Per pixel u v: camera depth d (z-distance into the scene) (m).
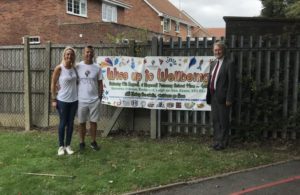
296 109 8.27
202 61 8.60
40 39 26.61
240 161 7.11
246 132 8.45
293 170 6.71
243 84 8.38
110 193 5.82
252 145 8.22
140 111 9.45
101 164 7.05
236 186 6.04
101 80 8.05
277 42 8.21
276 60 8.25
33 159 7.38
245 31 9.09
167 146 8.23
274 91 8.27
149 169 6.72
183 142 8.57
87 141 8.74
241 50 8.36
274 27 8.98
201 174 6.52
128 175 6.44
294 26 8.83
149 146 8.26
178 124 8.98
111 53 9.52
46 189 5.95
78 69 7.84
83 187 5.98
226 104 7.73
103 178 6.34
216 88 7.80
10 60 10.41
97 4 30.94
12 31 27.47
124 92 9.09
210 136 8.85
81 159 7.34
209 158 7.34
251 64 8.38
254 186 6.03
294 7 11.44
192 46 8.82
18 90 10.40
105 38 24.45
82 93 7.82
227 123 7.89
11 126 10.52
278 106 8.27
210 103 8.06
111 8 33.31
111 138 9.04
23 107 10.41
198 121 8.96
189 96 8.72
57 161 7.25
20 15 27.12
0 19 27.72
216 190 5.91
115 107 9.57
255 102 8.34
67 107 7.70
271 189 5.90
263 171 6.67
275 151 7.80
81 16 28.72
